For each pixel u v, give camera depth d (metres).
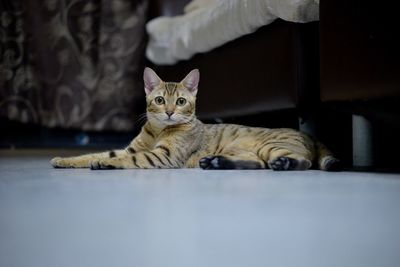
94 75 3.83
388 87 1.41
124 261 0.58
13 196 1.00
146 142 1.97
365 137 1.79
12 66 3.65
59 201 0.93
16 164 2.10
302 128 2.07
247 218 0.78
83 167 1.84
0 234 0.68
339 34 1.59
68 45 3.76
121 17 3.85
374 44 1.44
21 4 3.66
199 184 1.21
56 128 3.88
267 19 2.01
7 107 3.65
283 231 0.70
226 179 1.33
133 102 3.91
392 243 0.66
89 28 3.79
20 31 3.66
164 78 3.30
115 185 1.19
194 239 0.66
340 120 2.08
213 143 1.91
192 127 1.92
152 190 1.09
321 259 0.60
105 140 4.02
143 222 0.75
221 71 2.55
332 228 0.72
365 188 1.13
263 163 1.72
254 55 2.22
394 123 1.60
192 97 1.97
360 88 1.51
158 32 3.19
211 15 2.41
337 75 1.61
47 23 3.72
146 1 3.88
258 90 2.20
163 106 1.89
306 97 1.94
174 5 3.56
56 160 1.83
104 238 0.67
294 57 1.93
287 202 0.92
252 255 0.61
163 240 0.66
